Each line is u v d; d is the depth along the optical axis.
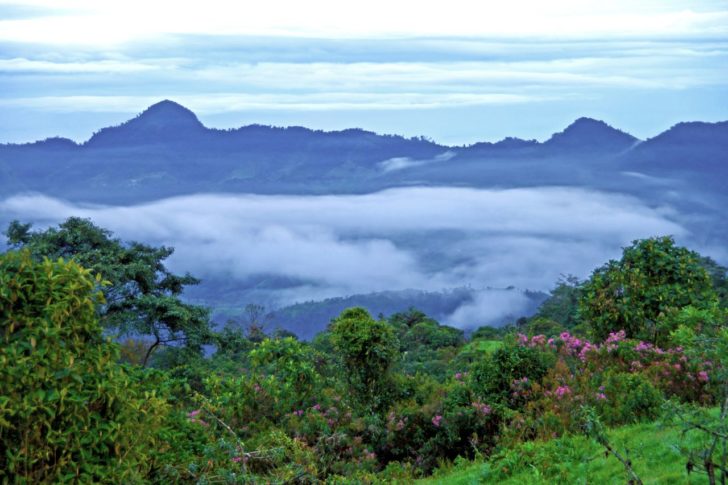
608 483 8.59
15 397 6.57
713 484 5.91
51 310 6.84
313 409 13.79
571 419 11.27
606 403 11.42
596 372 12.69
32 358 6.66
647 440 9.57
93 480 7.04
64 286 7.09
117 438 7.28
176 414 10.21
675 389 11.51
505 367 13.20
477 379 13.52
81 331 7.21
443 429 12.80
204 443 10.20
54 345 6.83
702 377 11.32
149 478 8.35
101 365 7.28
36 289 6.91
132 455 7.41
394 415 13.55
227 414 13.15
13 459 6.52
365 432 13.19
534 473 9.59
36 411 6.66
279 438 11.01
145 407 8.25
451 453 12.66
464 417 12.62
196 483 8.70
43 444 6.72
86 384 7.12
